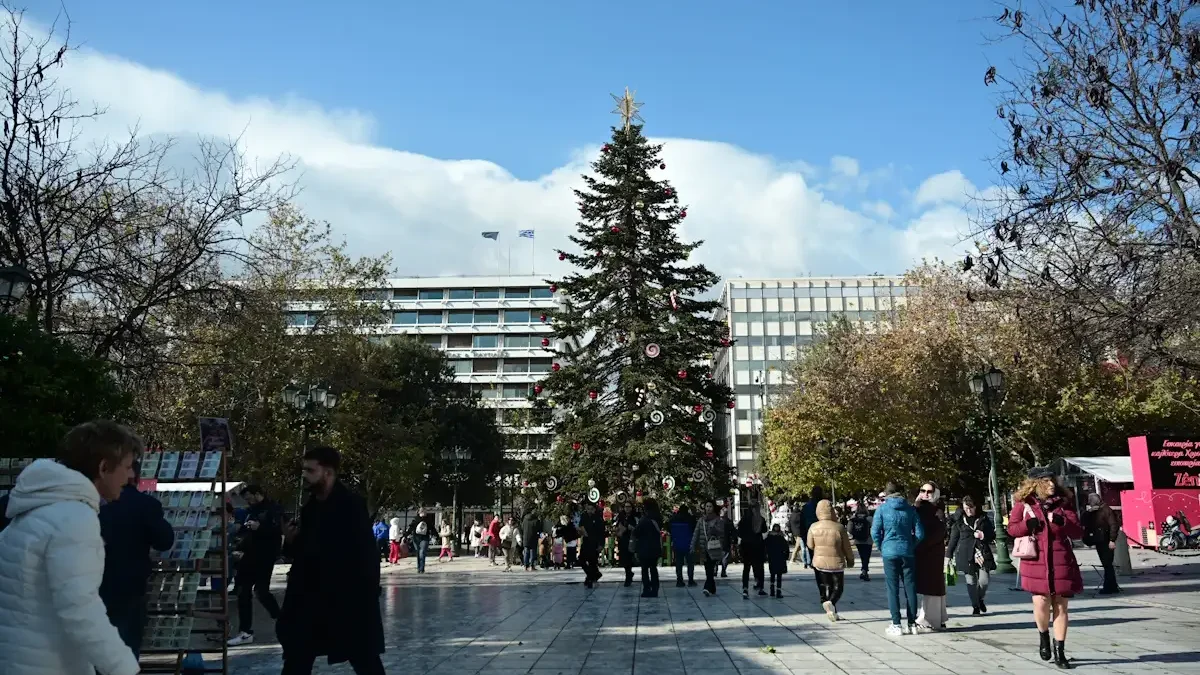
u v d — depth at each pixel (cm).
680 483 3058
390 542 3975
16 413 982
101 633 346
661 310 3331
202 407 2864
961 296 3884
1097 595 1653
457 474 6481
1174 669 862
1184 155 1167
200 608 803
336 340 3506
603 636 1195
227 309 1900
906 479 4234
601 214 3422
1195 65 1143
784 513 3222
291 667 570
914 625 1148
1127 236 1234
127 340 1706
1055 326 1332
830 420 4431
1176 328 1261
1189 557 2689
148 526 546
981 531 1373
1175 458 3088
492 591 2048
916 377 4138
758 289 10969
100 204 1716
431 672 916
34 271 1584
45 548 348
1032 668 885
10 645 342
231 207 1859
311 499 602
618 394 3306
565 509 3272
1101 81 1191
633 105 3538
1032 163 1264
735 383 10694
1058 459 3688
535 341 10762
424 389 6372
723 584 2131
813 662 947
